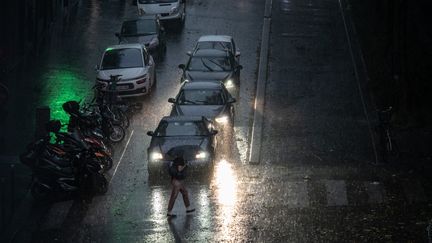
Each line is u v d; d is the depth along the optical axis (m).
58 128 36.84
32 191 33.75
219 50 56.19
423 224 30.28
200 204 33.28
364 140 44.16
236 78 53.84
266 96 53.97
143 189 35.72
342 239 28.69
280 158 40.84
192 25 77.50
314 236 29.06
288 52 66.81
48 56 64.06
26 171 37.38
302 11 83.88
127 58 54.09
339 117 49.00
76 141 36.75
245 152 41.97
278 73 60.16
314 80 58.34
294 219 31.14
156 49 63.88
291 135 45.09
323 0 90.00
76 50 66.38
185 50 67.69
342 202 33.44
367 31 73.12
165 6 76.00
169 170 31.83
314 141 43.91
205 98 45.97
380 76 55.75
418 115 48.38
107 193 35.12
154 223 30.89
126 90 52.09
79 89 54.09
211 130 40.03
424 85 50.88
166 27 76.38
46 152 34.44
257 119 48.28
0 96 47.72
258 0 90.00
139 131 45.53
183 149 37.41
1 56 54.31
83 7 86.56
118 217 31.73
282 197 34.22
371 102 52.22
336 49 67.94
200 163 36.91
